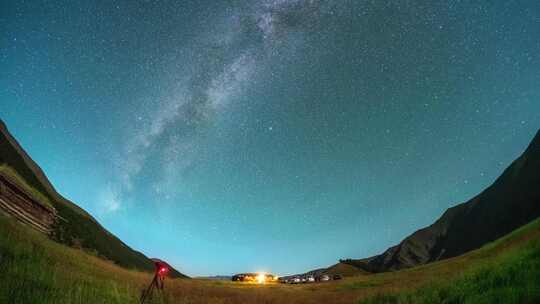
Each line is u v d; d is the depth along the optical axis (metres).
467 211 146.25
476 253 39.62
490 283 12.03
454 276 16.70
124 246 72.25
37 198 29.69
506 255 16.30
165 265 15.03
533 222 41.03
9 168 28.66
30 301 7.65
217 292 23.30
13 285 8.15
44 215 30.53
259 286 35.22
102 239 56.88
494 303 9.91
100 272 16.34
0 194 23.50
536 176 101.75
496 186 129.88
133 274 22.56
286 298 24.95
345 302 21.14
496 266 14.27
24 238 14.03
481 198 138.88
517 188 107.62
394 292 17.98
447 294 13.24
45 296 8.30
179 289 20.28
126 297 12.33
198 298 18.86
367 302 17.97
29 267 9.92
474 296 11.17
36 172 62.03
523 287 10.08
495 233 101.44
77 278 11.83
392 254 164.25
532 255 13.32
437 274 28.16
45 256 12.79
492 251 35.03
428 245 156.25
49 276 10.07
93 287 11.38
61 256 15.30
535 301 9.12
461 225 137.38
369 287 29.30
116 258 46.78
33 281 9.11
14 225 16.23
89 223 63.03
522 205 98.62
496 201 117.19
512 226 95.31
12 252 10.77
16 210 25.39
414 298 14.60
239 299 21.95
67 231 35.88
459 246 123.38
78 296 9.17
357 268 87.25
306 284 38.62
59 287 9.55
